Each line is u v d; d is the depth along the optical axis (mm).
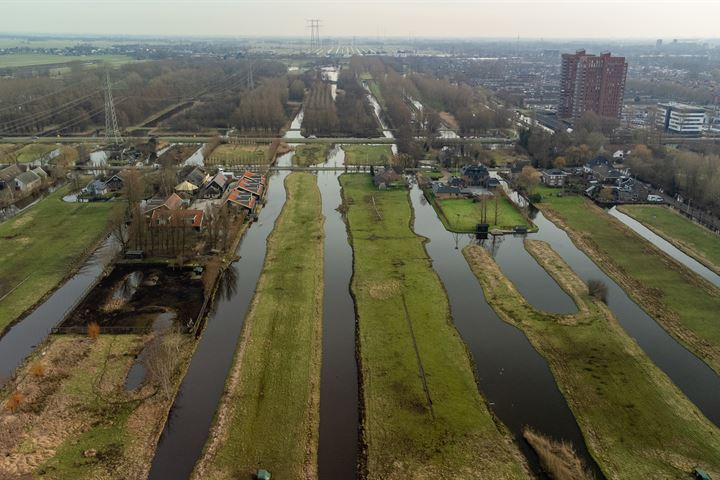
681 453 67562
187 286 108688
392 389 78875
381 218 149250
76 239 132375
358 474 64750
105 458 66125
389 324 95875
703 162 172750
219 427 71438
